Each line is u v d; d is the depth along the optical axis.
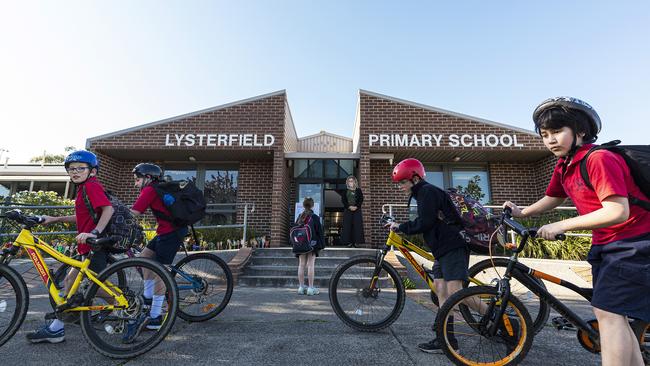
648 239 1.54
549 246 6.79
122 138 8.97
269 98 9.31
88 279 2.65
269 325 3.24
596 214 1.56
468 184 9.89
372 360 2.34
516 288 3.30
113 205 2.97
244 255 6.85
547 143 1.85
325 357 2.39
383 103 9.16
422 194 2.71
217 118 9.17
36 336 2.65
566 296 4.97
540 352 2.55
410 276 6.04
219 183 9.98
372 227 9.34
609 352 1.54
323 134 12.86
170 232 3.11
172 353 2.46
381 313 3.18
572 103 1.76
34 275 5.42
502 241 2.43
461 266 2.56
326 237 11.88
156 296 2.90
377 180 9.62
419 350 2.54
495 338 2.27
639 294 1.52
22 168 15.66
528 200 9.53
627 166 1.59
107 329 2.54
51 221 2.80
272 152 9.23
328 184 10.04
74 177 2.72
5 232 6.12
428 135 8.92
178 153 9.36
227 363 2.27
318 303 4.32
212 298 3.50
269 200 9.65
